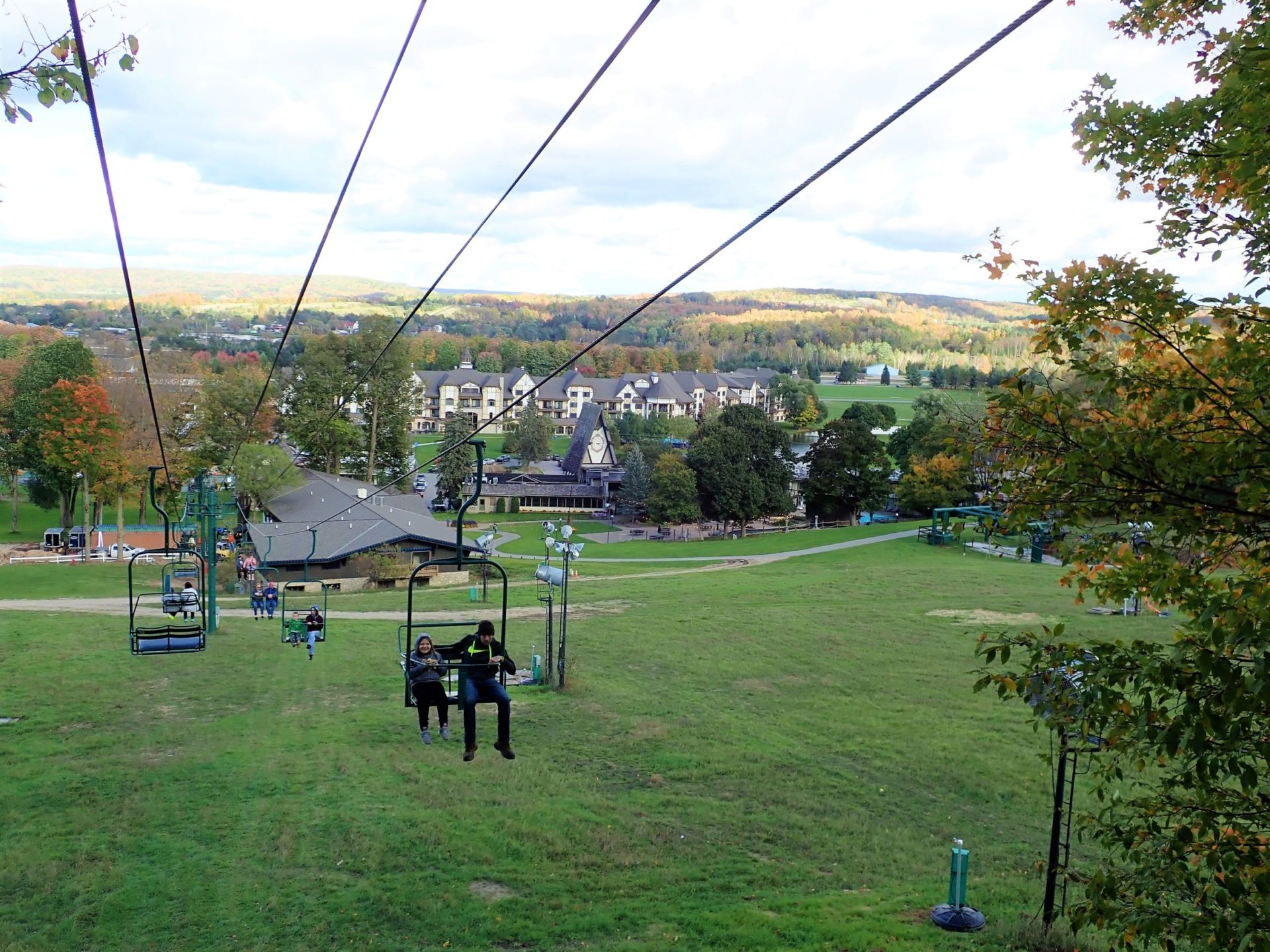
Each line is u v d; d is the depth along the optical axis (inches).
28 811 986.7
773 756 1222.3
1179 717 349.1
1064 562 414.0
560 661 1584.6
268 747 1224.8
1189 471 355.6
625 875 861.2
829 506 4911.4
